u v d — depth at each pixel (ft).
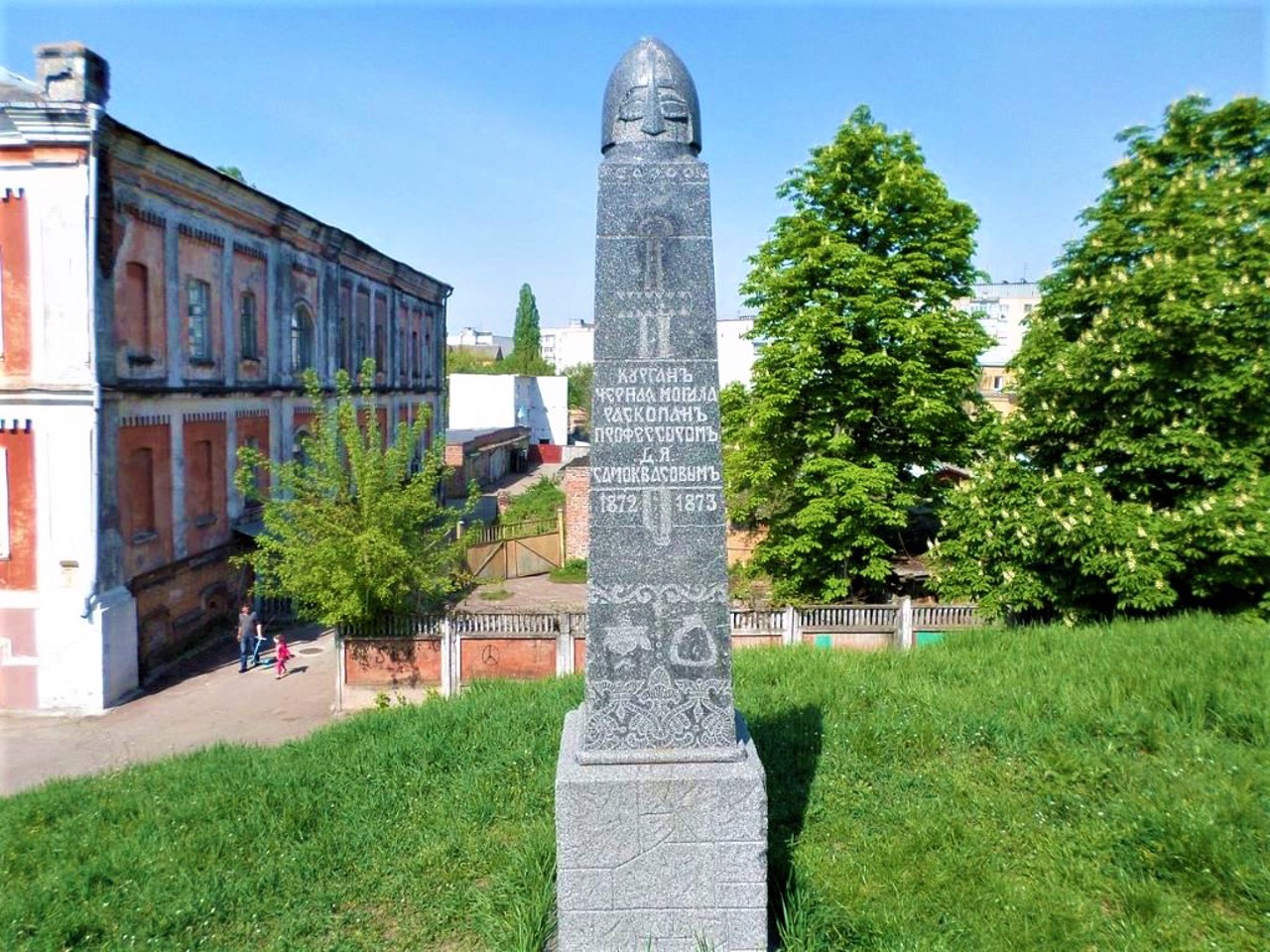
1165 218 50.21
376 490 53.83
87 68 52.47
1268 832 19.40
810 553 64.18
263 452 78.07
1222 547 42.04
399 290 122.52
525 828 22.31
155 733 49.52
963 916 17.65
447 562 59.36
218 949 18.43
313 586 52.37
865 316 61.72
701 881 16.83
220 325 70.13
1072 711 26.89
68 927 19.20
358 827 23.34
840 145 65.57
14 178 51.96
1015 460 51.03
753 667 36.35
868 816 21.84
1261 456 46.62
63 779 33.27
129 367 57.00
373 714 35.91
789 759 25.07
